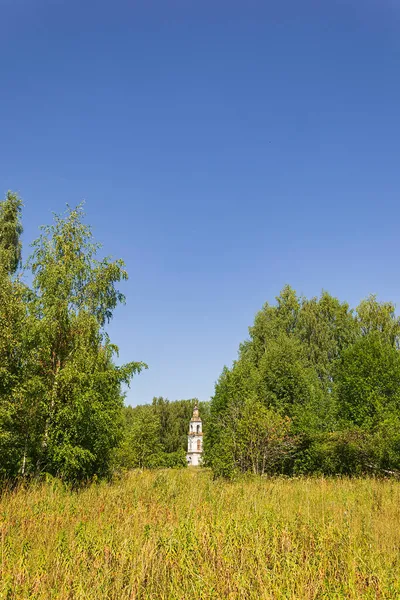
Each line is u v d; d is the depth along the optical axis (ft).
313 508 30.45
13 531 22.18
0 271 55.77
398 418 74.84
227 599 14.43
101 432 52.06
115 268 59.36
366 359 84.74
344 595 14.74
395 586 15.12
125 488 41.57
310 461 78.54
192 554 18.15
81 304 55.47
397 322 124.67
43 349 49.01
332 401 94.12
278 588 14.55
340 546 20.15
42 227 56.44
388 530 23.25
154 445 129.49
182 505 30.78
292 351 94.53
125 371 54.24
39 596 14.28
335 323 129.90
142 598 14.90
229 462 71.82
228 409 83.71
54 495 36.60
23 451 45.91
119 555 18.01
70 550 18.49
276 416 75.20
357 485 49.39
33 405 46.11
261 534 21.21
